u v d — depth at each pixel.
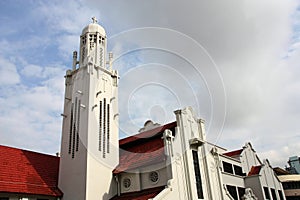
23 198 22.09
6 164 24.31
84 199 22.73
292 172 73.94
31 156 27.75
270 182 40.94
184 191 22.83
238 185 35.97
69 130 27.05
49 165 28.20
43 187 24.25
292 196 49.00
